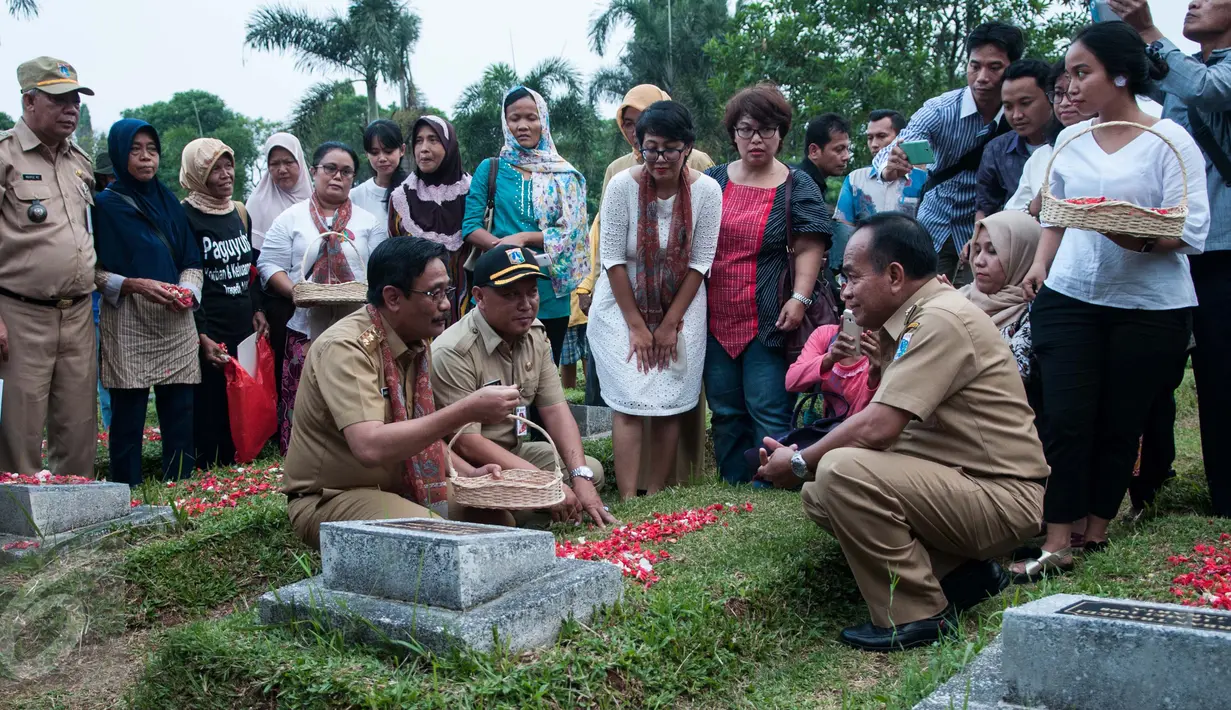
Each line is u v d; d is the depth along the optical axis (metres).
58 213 5.45
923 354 3.44
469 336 4.72
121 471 5.91
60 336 5.49
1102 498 4.23
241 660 3.01
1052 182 4.36
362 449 3.82
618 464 5.52
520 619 3.00
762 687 3.25
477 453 4.58
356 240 6.61
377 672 2.86
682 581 3.70
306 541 4.21
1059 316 4.14
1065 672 2.41
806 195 5.54
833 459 3.45
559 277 6.25
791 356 5.53
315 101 20.73
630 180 5.29
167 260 5.96
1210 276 4.45
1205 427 4.57
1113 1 4.48
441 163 6.61
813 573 3.90
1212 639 2.21
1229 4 4.36
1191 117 4.52
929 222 5.77
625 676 2.97
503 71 21.48
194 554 4.36
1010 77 4.99
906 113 15.57
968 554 3.56
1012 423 3.51
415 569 3.09
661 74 24.12
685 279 5.37
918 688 2.90
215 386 6.60
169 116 47.25
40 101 5.38
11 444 5.34
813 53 16.83
